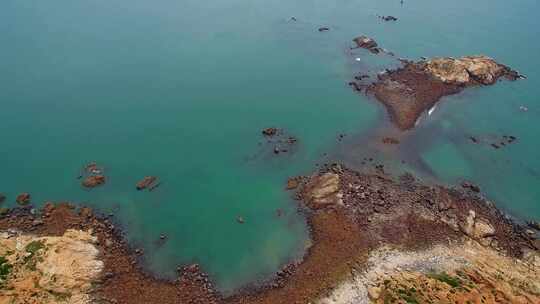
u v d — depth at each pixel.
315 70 106.81
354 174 73.69
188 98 95.12
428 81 100.25
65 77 101.88
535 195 71.88
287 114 90.25
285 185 71.94
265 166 76.31
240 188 71.62
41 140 81.88
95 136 83.31
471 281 53.97
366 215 64.88
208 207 68.12
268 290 55.12
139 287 54.78
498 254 60.12
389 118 89.00
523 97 98.06
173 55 112.75
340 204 66.62
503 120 90.19
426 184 72.62
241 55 113.38
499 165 78.00
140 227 64.19
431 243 60.72
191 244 61.75
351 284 54.69
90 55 111.94
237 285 55.94
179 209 67.69
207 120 88.19
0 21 131.12
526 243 62.56
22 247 55.53
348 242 60.59
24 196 68.38
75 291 51.44
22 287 49.66
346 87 99.69
